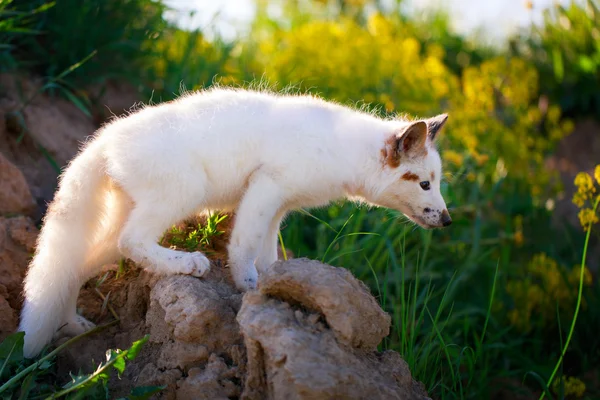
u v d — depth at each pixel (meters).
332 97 2.44
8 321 1.59
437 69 2.76
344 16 3.50
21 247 1.69
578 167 3.04
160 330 1.52
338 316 1.38
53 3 1.96
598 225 2.42
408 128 1.61
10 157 1.88
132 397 1.40
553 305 2.18
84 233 1.55
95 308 1.64
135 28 2.21
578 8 3.31
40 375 1.51
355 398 1.36
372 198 1.66
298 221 2.11
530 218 2.41
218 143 1.54
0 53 1.98
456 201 2.25
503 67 2.97
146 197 1.51
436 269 2.21
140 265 1.54
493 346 1.99
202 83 2.20
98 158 1.54
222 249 1.67
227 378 1.44
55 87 2.04
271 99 1.62
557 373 2.04
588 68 3.21
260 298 1.40
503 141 2.54
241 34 2.75
